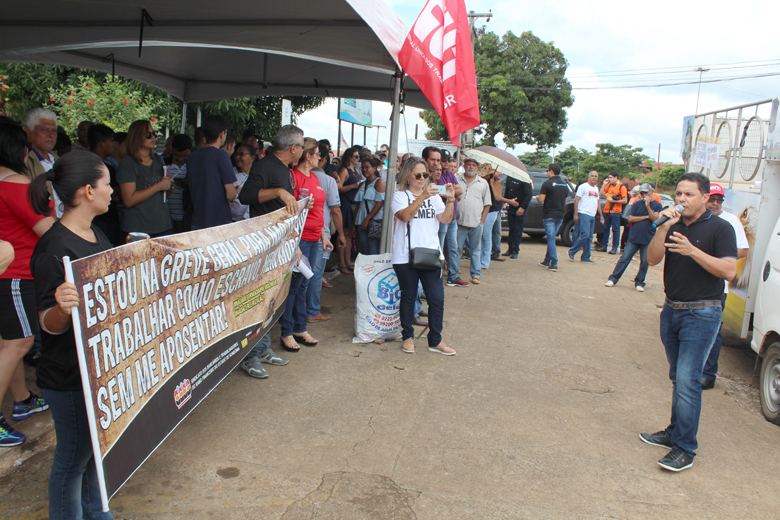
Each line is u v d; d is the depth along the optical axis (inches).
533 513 109.7
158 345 98.3
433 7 190.2
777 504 117.8
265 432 136.3
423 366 187.0
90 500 92.6
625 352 217.6
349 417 146.9
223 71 334.0
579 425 150.6
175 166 215.0
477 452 132.6
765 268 179.0
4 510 102.1
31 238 117.6
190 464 120.3
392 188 219.5
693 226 132.3
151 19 211.0
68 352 81.3
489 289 313.6
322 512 106.1
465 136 718.5
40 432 126.0
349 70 305.6
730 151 224.7
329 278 304.5
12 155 114.4
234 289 131.7
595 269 403.5
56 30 230.4
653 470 129.3
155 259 96.3
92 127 194.5
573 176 2596.0
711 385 185.3
